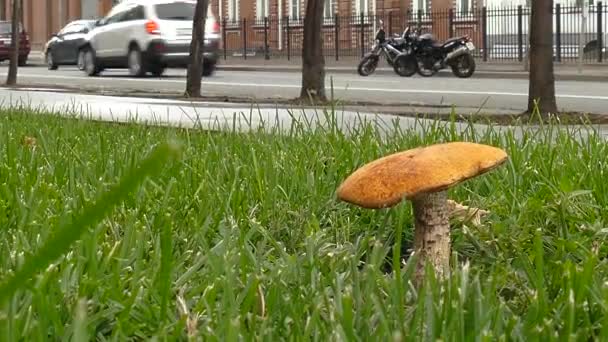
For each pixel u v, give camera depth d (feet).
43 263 2.74
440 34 111.86
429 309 5.42
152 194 10.12
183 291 6.44
